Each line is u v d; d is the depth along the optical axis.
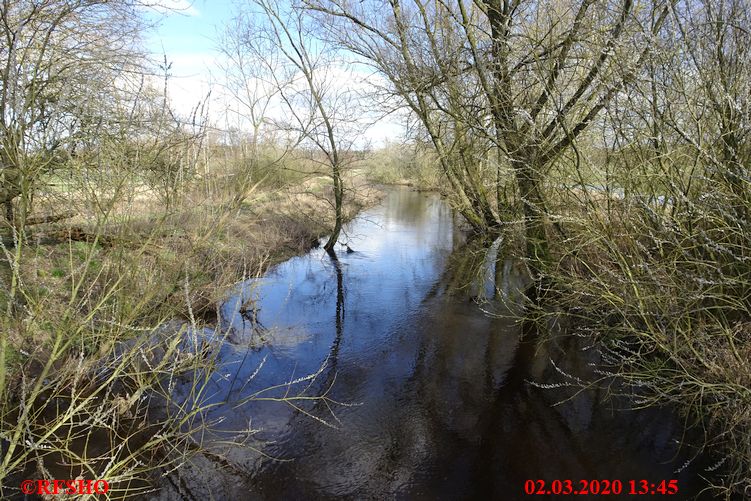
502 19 7.20
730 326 4.79
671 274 4.52
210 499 4.05
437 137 11.56
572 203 6.18
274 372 6.26
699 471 4.31
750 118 3.79
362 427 5.10
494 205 13.58
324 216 16.70
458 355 6.82
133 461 4.35
